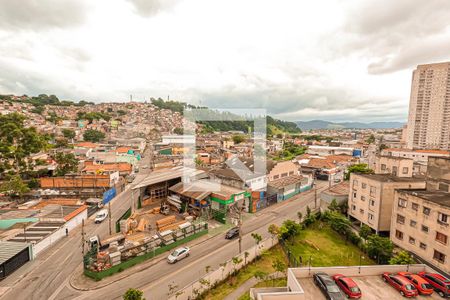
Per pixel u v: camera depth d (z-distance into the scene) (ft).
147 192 132.98
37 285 63.87
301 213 112.88
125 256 73.15
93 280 65.82
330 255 82.53
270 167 156.15
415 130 374.84
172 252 79.92
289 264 76.02
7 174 160.86
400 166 108.78
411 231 78.79
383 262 75.82
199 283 60.80
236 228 96.22
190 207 119.03
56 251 81.61
